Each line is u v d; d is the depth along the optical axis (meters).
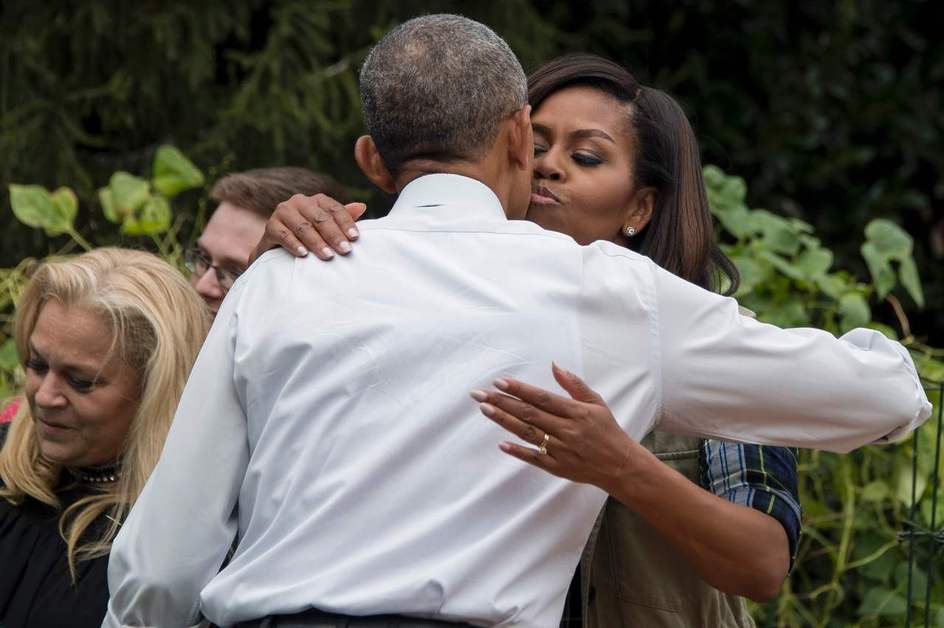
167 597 5.99
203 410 6.03
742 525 5.89
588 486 5.80
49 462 7.35
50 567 7.10
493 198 6.12
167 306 7.26
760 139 17.25
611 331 5.79
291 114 13.92
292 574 5.61
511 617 5.60
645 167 7.23
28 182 13.72
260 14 14.95
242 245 9.39
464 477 5.62
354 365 5.72
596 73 7.30
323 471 5.68
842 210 17.52
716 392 5.84
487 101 6.07
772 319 10.45
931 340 17.81
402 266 5.92
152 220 10.96
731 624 6.98
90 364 7.07
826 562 11.02
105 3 13.72
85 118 14.77
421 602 5.48
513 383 5.30
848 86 17.39
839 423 5.90
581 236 7.22
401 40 6.18
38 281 7.27
